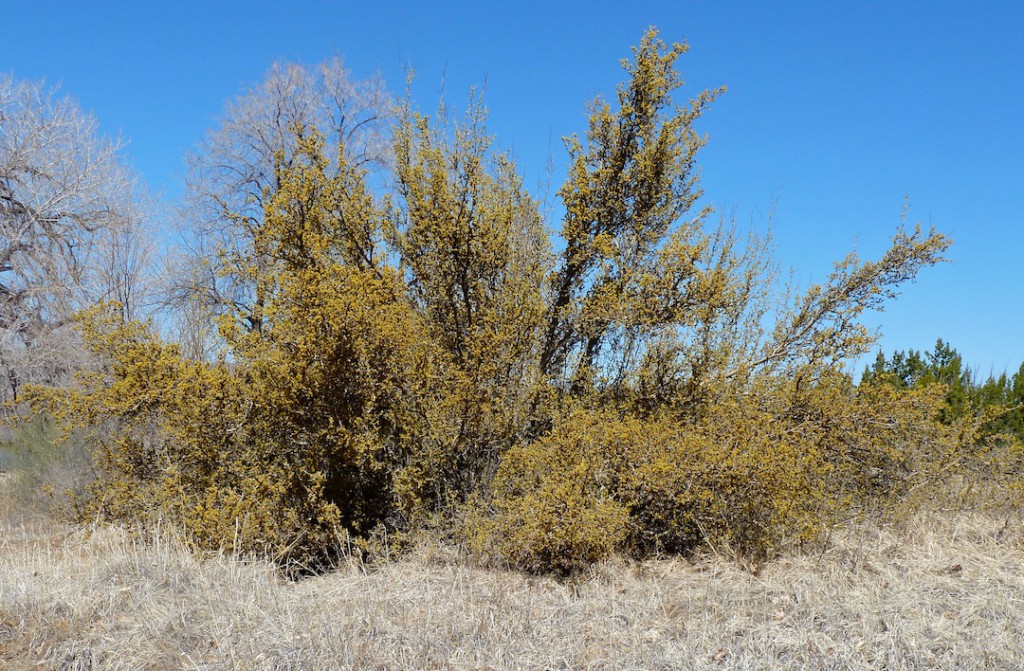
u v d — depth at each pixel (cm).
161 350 659
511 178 805
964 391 1048
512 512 597
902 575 567
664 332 751
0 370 1481
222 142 1788
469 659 428
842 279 795
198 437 650
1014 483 716
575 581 578
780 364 790
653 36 775
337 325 596
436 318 749
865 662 414
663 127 758
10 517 881
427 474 675
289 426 659
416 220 726
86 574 544
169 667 415
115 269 1393
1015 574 568
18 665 412
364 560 659
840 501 664
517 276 736
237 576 546
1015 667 403
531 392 715
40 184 1631
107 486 689
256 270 686
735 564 598
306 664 415
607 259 750
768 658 419
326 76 1848
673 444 611
